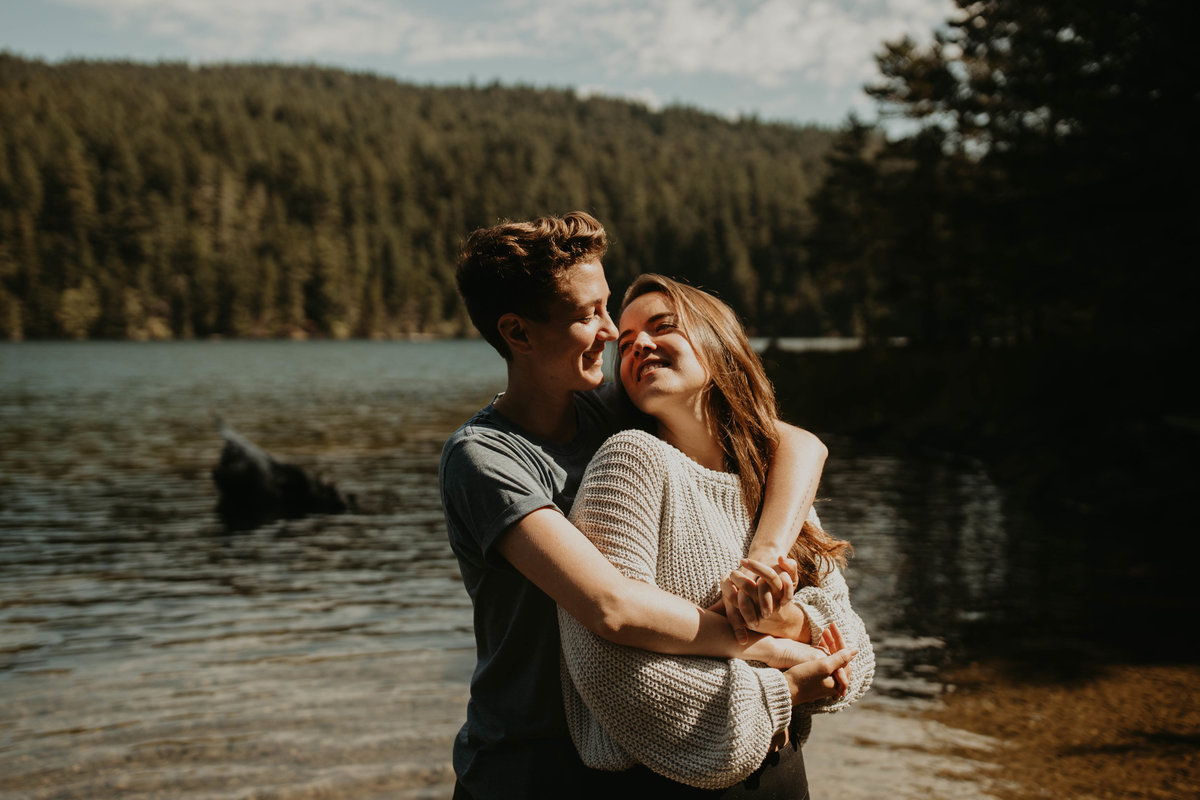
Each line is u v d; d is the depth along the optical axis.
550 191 126.44
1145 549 8.14
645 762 1.54
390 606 6.48
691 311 1.80
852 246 41.81
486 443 1.69
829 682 1.69
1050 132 13.54
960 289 21.19
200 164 110.38
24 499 11.70
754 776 1.67
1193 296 12.77
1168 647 5.32
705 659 1.56
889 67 30.42
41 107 120.50
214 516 10.50
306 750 3.95
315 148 129.88
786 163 157.88
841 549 1.85
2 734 4.16
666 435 1.84
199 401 29.48
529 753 1.66
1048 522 9.60
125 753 3.95
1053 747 3.91
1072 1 12.71
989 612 6.12
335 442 18.38
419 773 3.71
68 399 30.02
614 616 1.50
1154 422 12.55
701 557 1.64
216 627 6.00
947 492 11.73
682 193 127.00
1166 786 3.53
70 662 5.27
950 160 30.42
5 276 91.56
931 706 4.43
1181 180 11.92
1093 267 12.70
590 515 1.63
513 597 1.67
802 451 1.81
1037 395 15.21
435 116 179.25
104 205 100.81
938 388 19.77
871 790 3.52
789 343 87.50
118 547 8.82
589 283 1.72
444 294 113.69
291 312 104.12
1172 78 11.70
